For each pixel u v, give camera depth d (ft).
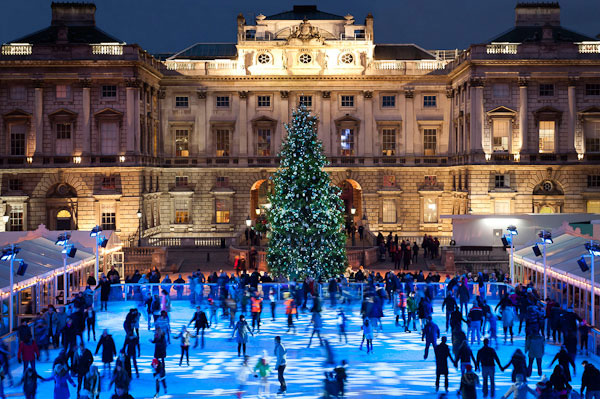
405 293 151.74
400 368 113.70
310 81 297.94
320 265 186.60
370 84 298.15
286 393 101.04
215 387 104.83
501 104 269.03
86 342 130.82
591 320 129.39
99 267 198.70
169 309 149.07
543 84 269.23
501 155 266.16
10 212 268.00
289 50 296.71
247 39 300.61
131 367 116.16
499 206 266.77
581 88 269.64
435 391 101.35
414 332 139.44
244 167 297.53
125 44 265.95
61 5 286.05
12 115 267.59
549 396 80.94
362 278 176.14
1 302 128.36
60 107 268.00
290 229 186.29
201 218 298.15
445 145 298.15
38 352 114.42
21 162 269.23
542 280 168.25
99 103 268.00
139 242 263.08
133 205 265.95
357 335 136.15
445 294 162.30
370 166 296.10
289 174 187.32
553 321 128.06
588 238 165.07
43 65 266.16
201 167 297.12
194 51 320.50
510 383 106.11
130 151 265.75
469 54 270.26
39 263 153.69
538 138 268.82
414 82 297.94
